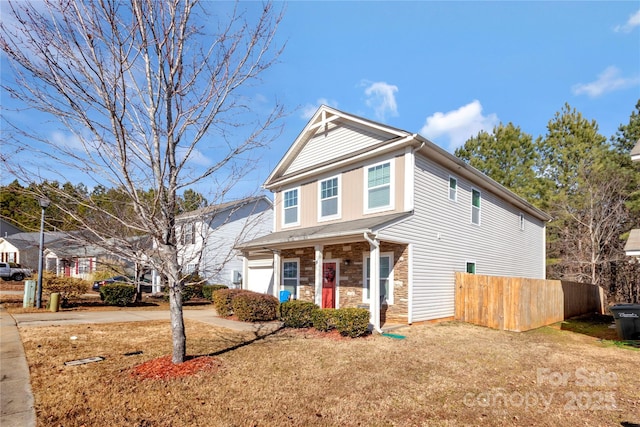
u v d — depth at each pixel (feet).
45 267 73.20
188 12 19.19
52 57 16.31
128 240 20.03
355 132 42.57
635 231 31.22
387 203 37.68
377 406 15.39
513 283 35.58
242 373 19.29
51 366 19.83
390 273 36.73
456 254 42.11
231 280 76.64
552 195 77.97
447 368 21.04
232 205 26.94
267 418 14.03
